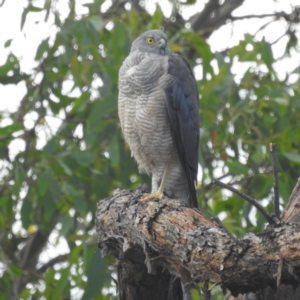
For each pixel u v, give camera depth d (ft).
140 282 21.71
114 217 21.86
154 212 20.27
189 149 29.84
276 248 15.92
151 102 29.09
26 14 36.09
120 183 39.78
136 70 29.40
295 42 45.39
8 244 45.06
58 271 39.88
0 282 39.70
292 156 31.60
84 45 35.83
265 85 36.65
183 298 21.80
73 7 37.47
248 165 38.32
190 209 20.29
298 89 35.37
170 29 42.63
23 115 42.11
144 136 29.43
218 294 32.81
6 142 38.83
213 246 17.26
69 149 38.06
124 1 45.21
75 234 36.55
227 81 36.58
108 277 33.96
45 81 42.34
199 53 37.86
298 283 16.40
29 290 39.09
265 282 16.57
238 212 37.40
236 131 38.14
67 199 38.73
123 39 35.88
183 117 29.53
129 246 20.97
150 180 37.19
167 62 29.84
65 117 43.39
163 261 20.17
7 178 40.09
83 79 37.63
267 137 37.17
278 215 19.63
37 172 36.14
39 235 47.57
